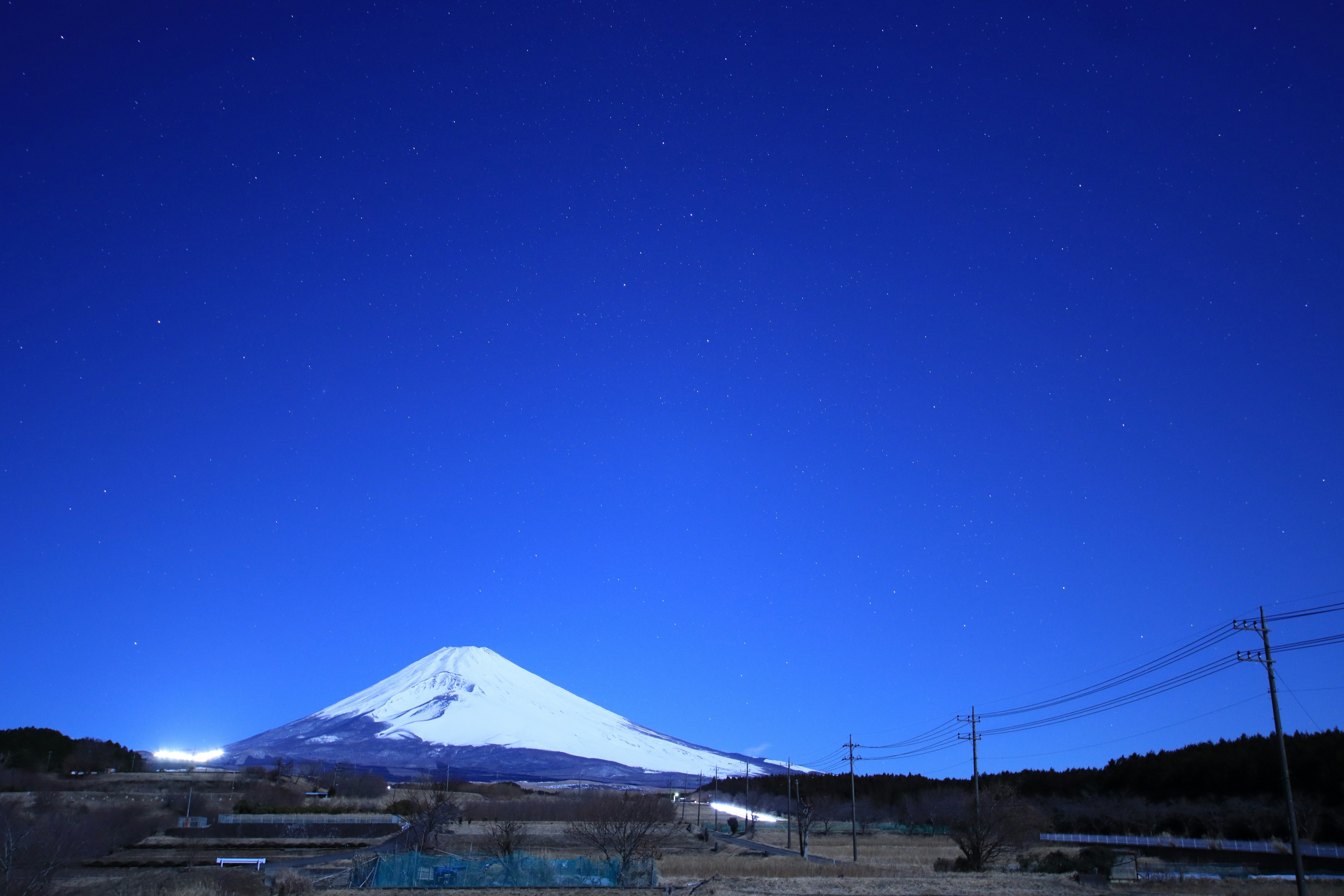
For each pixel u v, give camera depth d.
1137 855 57.12
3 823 52.59
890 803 147.38
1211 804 88.81
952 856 80.62
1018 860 71.56
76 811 87.12
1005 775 135.00
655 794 172.38
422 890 49.19
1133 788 106.38
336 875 54.41
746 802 156.12
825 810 134.75
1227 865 64.19
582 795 163.00
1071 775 123.19
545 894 48.72
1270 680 40.81
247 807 110.50
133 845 79.06
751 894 47.47
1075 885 51.56
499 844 68.81
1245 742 99.62
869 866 68.50
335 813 109.06
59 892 46.03
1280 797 83.00
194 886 46.00
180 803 106.81
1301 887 38.16
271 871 57.03
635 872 54.75
